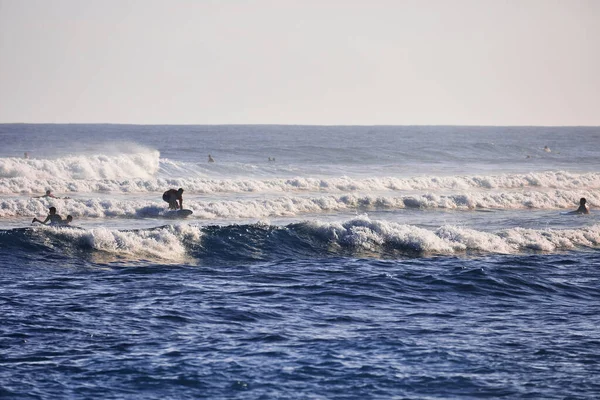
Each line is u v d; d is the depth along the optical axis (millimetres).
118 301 63031
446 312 63656
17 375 44500
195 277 74688
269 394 42656
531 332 57281
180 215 120875
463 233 98000
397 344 52625
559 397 43375
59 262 78438
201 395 42344
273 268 80875
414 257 89750
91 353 49031
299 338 53656
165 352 49562
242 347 51062
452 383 45156
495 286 74438
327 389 43625
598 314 64688
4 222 111062
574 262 89000
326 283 73125
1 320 55594
